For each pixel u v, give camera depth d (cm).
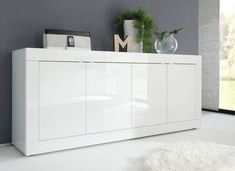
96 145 246
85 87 238
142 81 271
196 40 379
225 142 254
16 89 236
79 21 287
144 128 274
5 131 250
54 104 224
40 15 265
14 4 252
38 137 218
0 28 246
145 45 313
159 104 283
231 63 442
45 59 219
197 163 189
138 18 304
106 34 305
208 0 457
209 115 412
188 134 287
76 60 233
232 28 437
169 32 319
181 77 299
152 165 185
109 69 250
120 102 258
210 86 457
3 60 248
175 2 358
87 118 240
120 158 209
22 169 186
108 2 305
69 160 205
